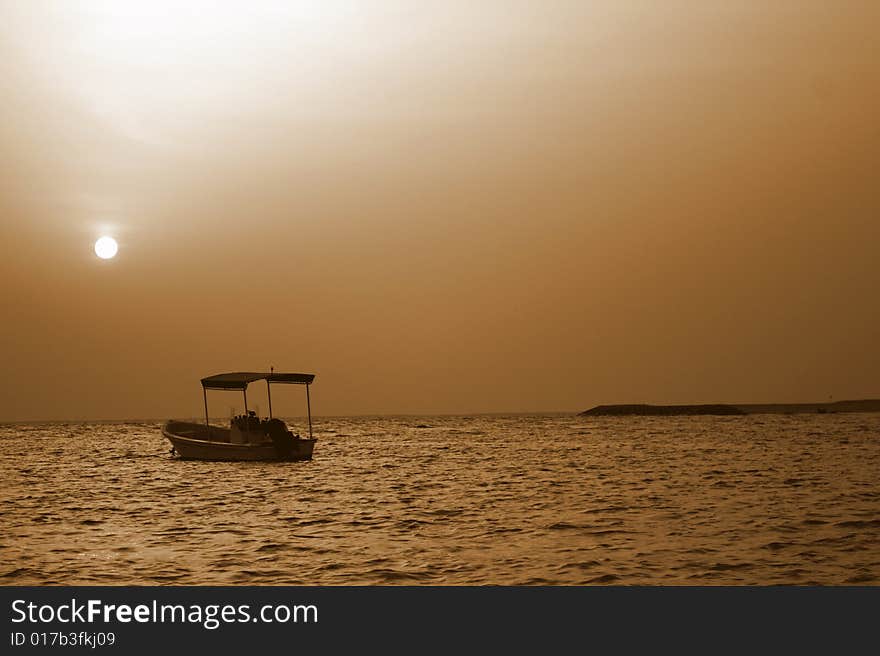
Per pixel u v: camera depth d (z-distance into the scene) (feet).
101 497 197.47
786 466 260.01
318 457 332.60
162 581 106.11
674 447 378.53
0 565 114.83
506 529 139.74
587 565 111.24
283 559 117.60
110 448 432.25
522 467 275.59
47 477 255.09
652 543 125.29
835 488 195.21
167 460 319.47
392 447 407.44
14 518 160.97
